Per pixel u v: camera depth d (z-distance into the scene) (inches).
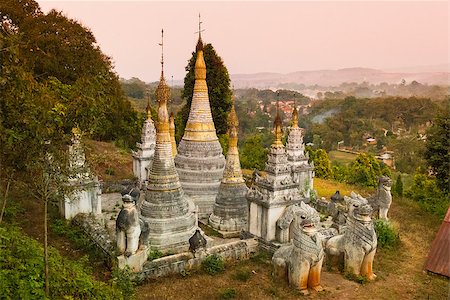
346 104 4185.5
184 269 797.2
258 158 2114.9
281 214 916.0
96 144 2012.8
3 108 456.4
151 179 913.5
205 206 1139.9
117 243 753.0
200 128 1170.0
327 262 844.0
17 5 1530.5
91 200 1011.9
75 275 542.6
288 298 714.2
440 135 1352.1
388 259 910.4
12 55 470.0
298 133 1390.3
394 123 3730.3
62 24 1568.7
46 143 482.9
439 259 837.8
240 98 5989.2
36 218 987.9
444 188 1333.7
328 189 1744.6
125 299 631.2
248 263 863.1
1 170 506.0
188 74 2089.1
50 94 487.5
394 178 2233.0
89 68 1573.6
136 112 2390.5
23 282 454.3
